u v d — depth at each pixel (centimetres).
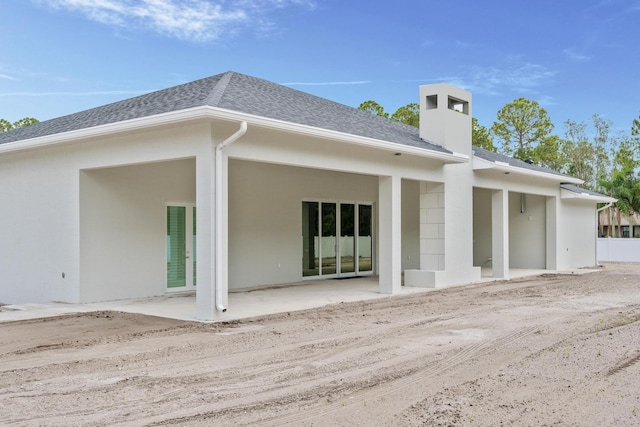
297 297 1271
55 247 1201
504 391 555
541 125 5122
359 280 1661
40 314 1016
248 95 1127
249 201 1473
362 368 645
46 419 471
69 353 716
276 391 554
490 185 1758
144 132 1029
